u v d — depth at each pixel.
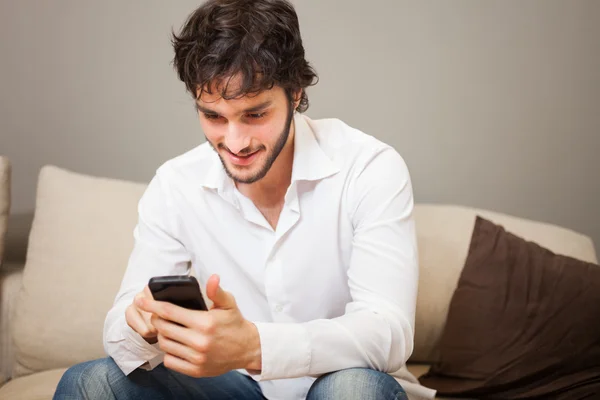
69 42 2.38
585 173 2.39
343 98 2.36
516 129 2.37
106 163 2.43
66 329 1.94
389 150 1.38
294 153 1.36
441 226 2.04
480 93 2.35
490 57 2.33
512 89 2.35
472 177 2.39
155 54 2.37
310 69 1.28
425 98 2.35
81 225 2.01
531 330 1.80
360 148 1.38
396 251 1.30
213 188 1.40
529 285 1.84
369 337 1.22
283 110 1.20
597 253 2.41
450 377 1.84
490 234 1.93
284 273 1.40
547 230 2.03
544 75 2.34
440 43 2.33
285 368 1.18
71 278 1.97
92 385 1.29
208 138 1.22
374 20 2.32
